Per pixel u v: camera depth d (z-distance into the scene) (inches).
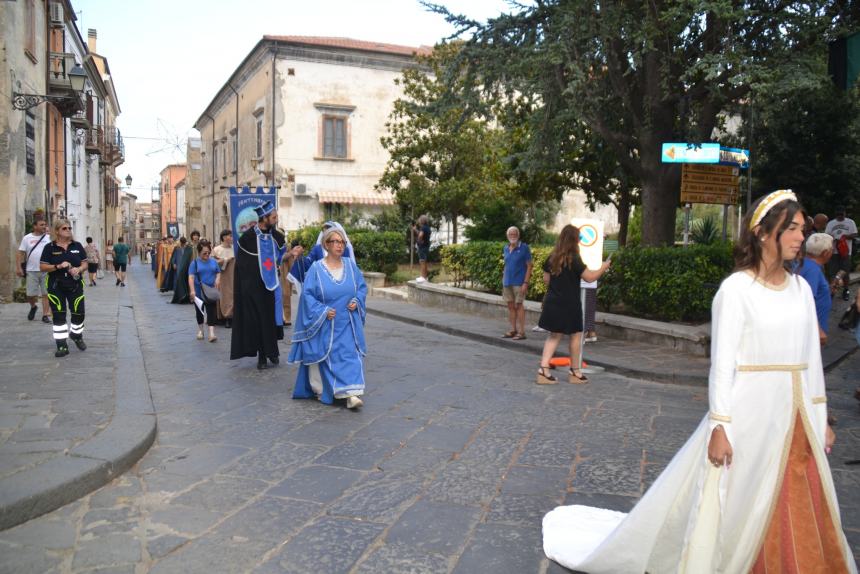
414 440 219.8
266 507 164.4
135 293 874.1
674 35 422.3
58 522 155.1
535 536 148.7
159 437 221.3
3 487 160.4
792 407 104.7
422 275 725.9
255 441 217.3
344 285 263.3
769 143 676.1
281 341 441.1
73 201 1079.6
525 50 439.8
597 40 418.3
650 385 319.3
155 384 304.8
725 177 513.3
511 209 813.9
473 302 585.6
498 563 136.3
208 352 391.5
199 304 431.8
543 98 486.9
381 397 281.1
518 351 420.5
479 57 469.7
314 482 181.2
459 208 954.1
